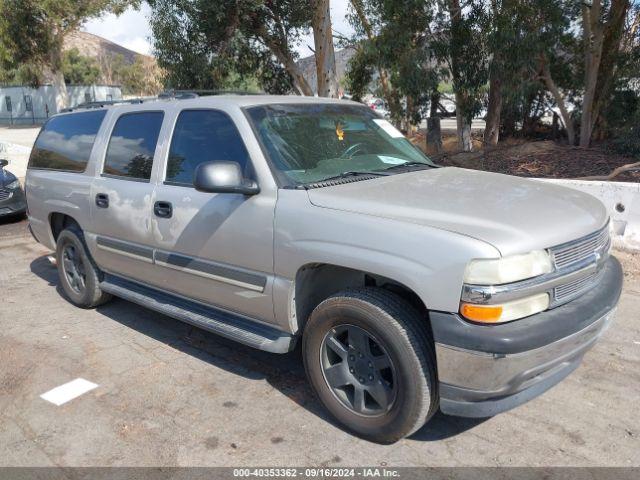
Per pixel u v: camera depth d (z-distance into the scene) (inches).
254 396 148.4
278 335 142.1
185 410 142.3
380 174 147.9
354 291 123.9
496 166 450.6
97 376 160.6
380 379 123.0
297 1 514.0
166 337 187.3
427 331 116.5
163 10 508.4
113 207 179.2
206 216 147.9
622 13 471.2
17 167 652.1
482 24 424.8
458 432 130.6
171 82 545.6
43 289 240.4
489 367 104.9
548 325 107.4
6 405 146.7
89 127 202.2
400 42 434.9
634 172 388.5
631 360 161.9
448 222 112.9
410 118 542.0
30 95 1697.8
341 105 172.7
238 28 518.9
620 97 511.5
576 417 135.3
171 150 163.8
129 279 188.4
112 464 122.1
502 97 479.5
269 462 121.5
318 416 138.5
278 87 622.2
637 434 128.0
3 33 1023.6
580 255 118.0
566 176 401.7
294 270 130.3
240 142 144.9
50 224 221.1
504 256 104.1
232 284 145.8
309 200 129.5
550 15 407.2
